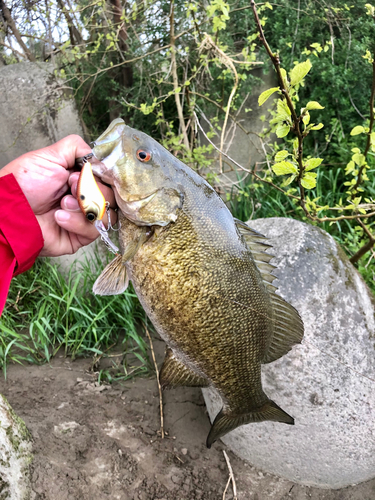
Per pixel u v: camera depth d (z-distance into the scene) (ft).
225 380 1.68
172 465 2.50
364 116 4.28
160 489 2.37
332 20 4.23
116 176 1.46
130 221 1.53
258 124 4.80
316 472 2.37
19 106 4.14
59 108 4.14
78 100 4.84
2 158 4.29
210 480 2.47
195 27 3.36
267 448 2.39
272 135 4.82
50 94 4.17
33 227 1.54
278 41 4.53
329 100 4.60
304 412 2.21
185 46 4.26
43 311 3.27
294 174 2.27
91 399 2.86
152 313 1.57
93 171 1.48
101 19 4.40
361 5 4.27
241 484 2.46
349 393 2.19
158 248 1.50
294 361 2.17
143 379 3.15
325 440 2.25
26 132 4.17
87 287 3.72
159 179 1.47
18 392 2.87
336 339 2.19
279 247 2.35
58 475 2.23
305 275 2.25
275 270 2.27
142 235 1.50
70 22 4.19
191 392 3.04
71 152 1.71
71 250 1.90
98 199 1.39
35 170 1.66
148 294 1.55
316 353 2.17
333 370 2.18
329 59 4.46
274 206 4.35
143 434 2.67
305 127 2.12
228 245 1.54
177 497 2.35
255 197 4.48
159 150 1.51
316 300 2.21
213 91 4.61
